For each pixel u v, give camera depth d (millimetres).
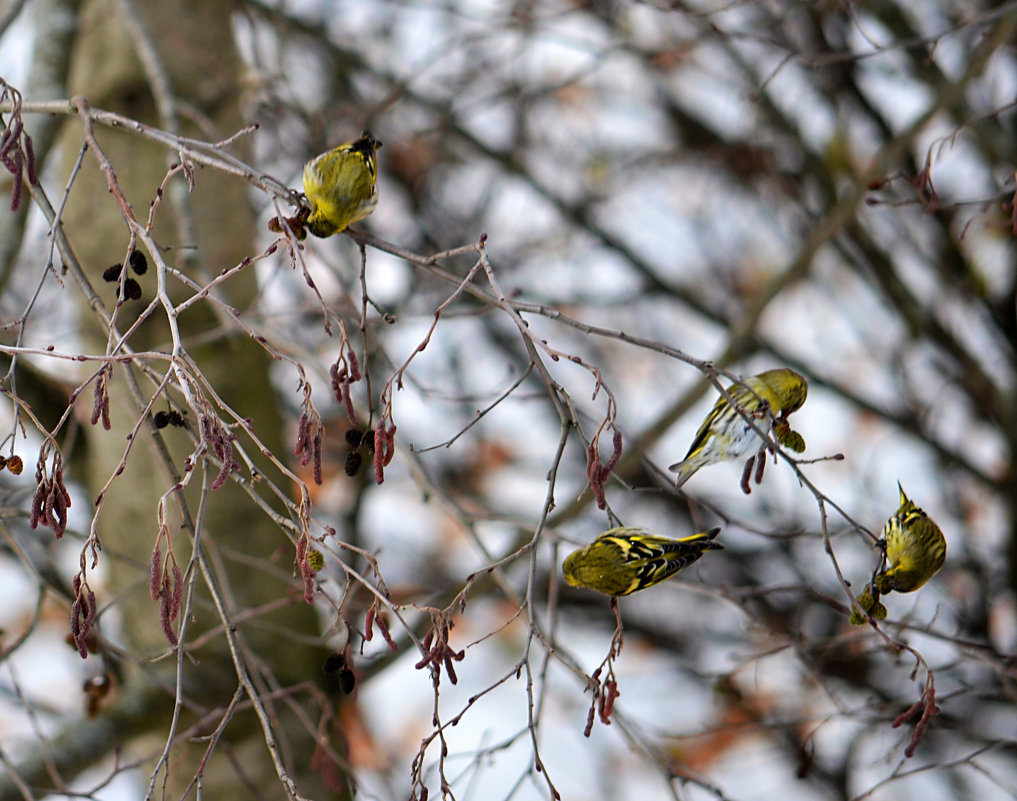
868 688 9711
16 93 3975
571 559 4887
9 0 6859
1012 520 11289
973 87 9680
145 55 6379
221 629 5324
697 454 5137
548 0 11234
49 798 5914
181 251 6832
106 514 6996
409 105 11547
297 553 3836
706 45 10438
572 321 3738
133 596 6812
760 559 11367
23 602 10078
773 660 9648
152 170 7188
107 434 6996
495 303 3838
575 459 12820
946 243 11211
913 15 10492
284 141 8438
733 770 10875
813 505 11625
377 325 6285
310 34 10945
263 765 6852
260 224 8477
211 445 3559
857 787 10586
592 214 12602
